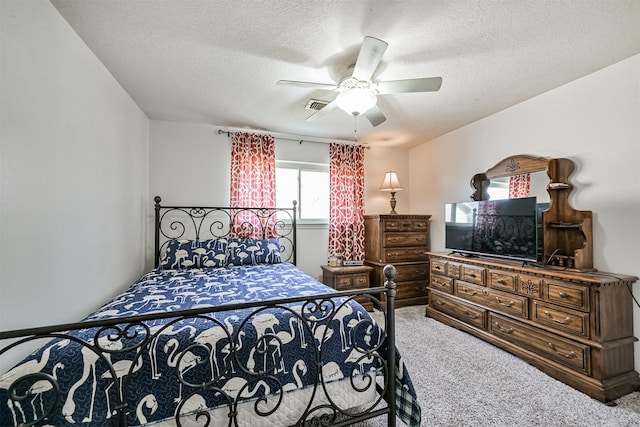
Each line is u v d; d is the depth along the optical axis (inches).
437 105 102.6
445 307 114.3
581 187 82.0
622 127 73.9
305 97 95.7
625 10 55.4
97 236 69.6
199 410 41.6
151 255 115.3
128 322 36.4
